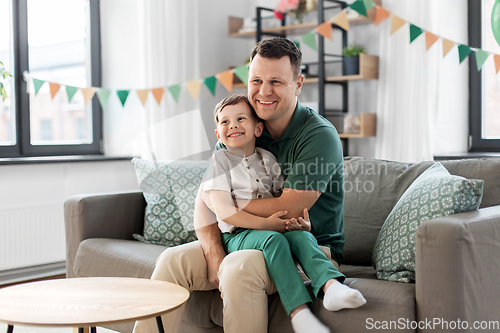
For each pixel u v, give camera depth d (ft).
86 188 11.09
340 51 12.36
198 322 5.51
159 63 11.43
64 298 4.33
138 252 6.54
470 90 11.13
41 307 4.09
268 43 5.37
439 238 4.28
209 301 5.47
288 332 4.83
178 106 11.74
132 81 12.03
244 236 5.21
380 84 11.07
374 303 4.52
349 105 12.21
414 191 5.48
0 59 10.76
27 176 10.19
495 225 4.62
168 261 5.31
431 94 10.24
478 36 10.88
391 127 10.72
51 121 11.60
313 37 8.39
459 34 10.82
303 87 13.11
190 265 5.28
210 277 5.30
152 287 4.70
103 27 12.34
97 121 12.32
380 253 5.37
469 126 11.21
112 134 12.32
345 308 4.58
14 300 4.27
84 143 12.12
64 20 11.80
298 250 4.95
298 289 4.66
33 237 9.98
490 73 10.89
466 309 4.24
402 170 6.44
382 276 5.22
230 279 4.75
